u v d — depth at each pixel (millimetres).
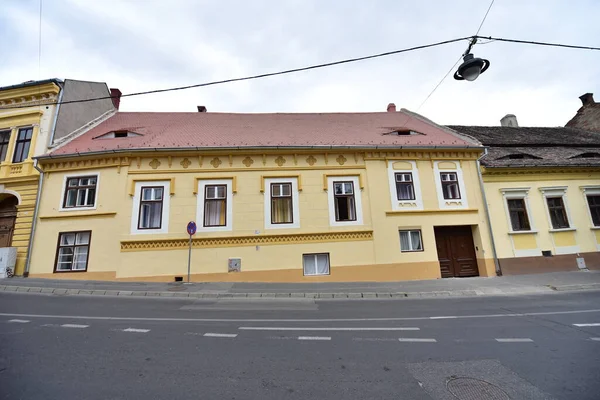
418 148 14016
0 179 13375
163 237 12203
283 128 16328
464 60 7418
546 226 14305
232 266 12250
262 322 6527
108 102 18422
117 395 3289
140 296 9594
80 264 12242
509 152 15898
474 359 4434
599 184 15258
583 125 22672
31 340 5098
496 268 13438
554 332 5734
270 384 3615
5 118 14391
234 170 13078
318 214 13109
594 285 10828
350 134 15562
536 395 3352
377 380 3740
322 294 9719
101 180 12727
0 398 3150
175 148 12570
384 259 12961
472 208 13953
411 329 6023
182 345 4973
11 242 13688
